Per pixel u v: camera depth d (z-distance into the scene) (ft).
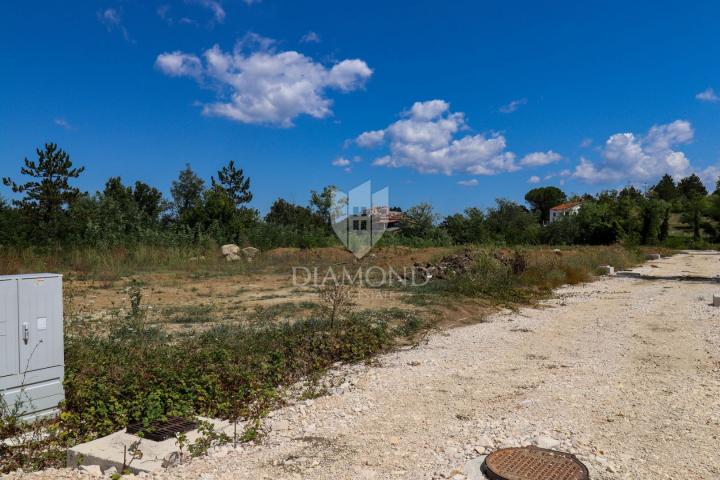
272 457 15.16
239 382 21.38
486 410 18.84
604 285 62.90
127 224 100.27
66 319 30.78
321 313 35.78
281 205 179.73
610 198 208.54
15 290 16.97
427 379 23.03
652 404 19.01
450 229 151.94
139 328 28.58
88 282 55.57
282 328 30.01
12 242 78.48
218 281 60.18
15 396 16.90
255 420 18.03
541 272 63.21
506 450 14.93
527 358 26.71
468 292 49.03
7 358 16.75
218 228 113.91
